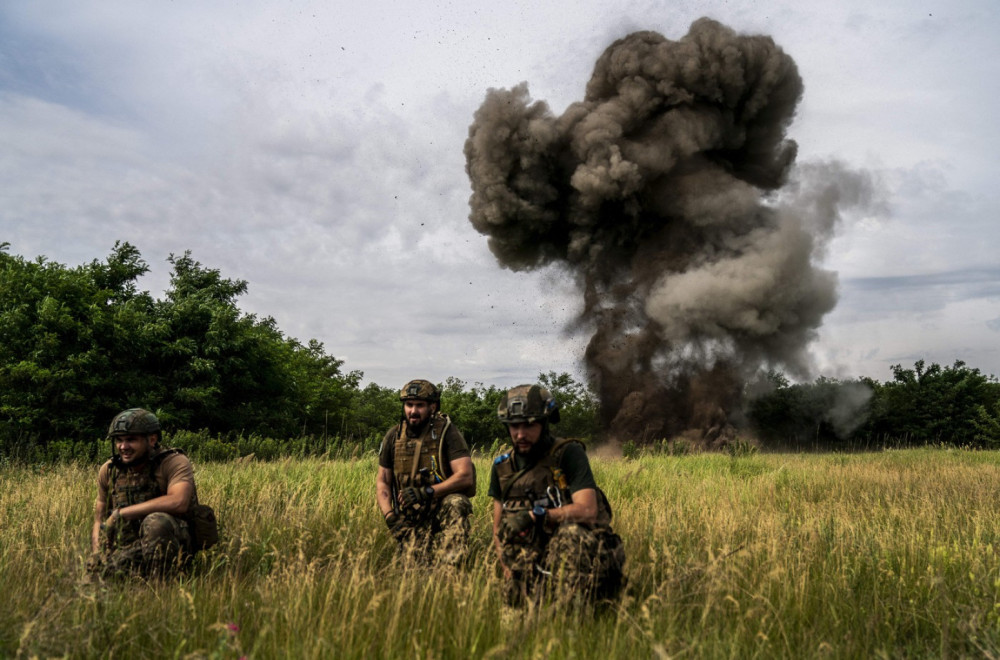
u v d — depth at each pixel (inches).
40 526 215.2
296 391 1432.1
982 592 162.7
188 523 185.9
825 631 139.6
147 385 1065.5
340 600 133.5
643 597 159.2
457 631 123.3
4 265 1122.7
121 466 189.2
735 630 132.6
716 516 242.5
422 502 190.7
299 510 222.7
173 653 118.3
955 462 679.7
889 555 189.0
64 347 1012.5
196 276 1343.5
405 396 199.6
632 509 256.1
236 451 757.9
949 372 1995.6
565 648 119.9
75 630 119.3
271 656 115.6
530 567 158.1
